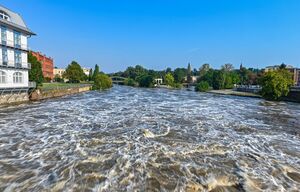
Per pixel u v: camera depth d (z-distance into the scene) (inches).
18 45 1279.5
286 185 327.6
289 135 617.6
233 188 316.2
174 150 463.2
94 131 605.6
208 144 508.1
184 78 5999.0
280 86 1843.0
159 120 772.0
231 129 668.1
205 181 334.0
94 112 925.2
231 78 4065.0
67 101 1358.3
